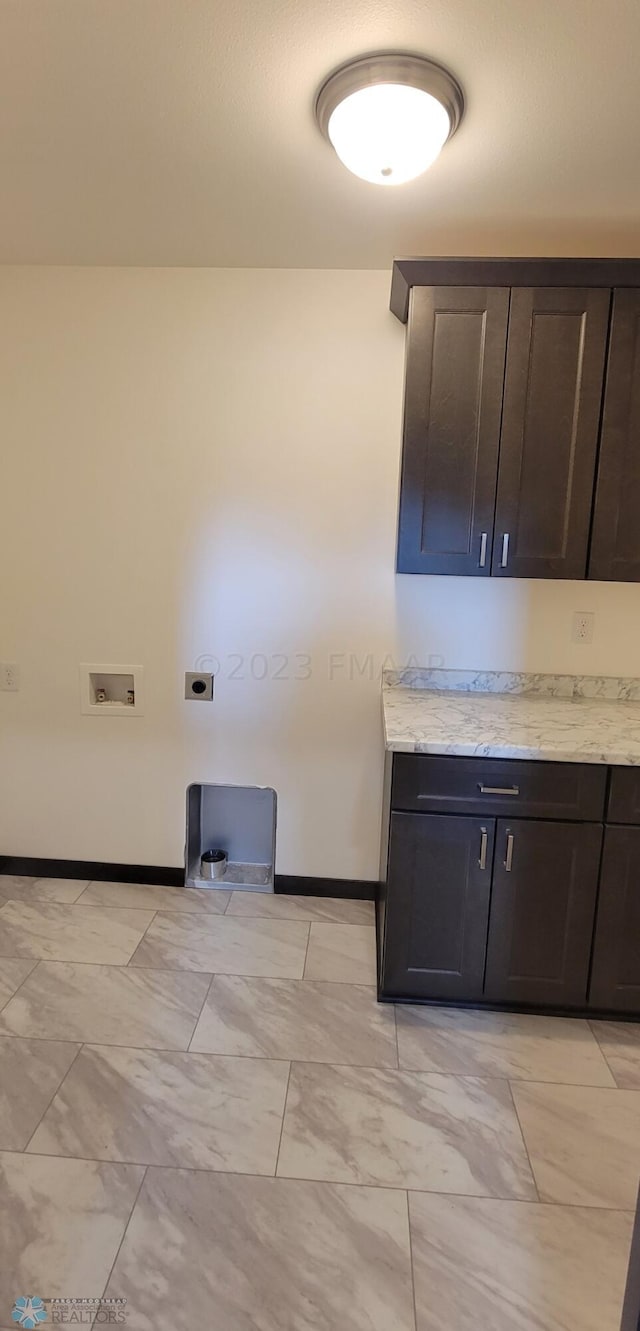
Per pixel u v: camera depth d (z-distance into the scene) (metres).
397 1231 1.48
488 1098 1.84
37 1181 1.56
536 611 2.55
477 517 2.19
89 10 1.27
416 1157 1.65
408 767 2.03
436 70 1.39
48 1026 2.04
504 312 2.08
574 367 2.09
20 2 1.25
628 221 2.02
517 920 2.10
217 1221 1.48
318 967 2.36
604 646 2.54
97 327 2.50
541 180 1.80
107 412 2.55
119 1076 1.86
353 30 1.30
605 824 2.02
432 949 2.13
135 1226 1.46
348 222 2.06
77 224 2.12
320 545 2.58
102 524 2.63
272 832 2.88
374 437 2.50
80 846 2.89
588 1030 2.11
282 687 2.70
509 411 2.13
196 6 1.25
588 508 2.16
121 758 2.80
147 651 2.71
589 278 2.04
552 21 1.27
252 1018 2.10
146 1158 1.62
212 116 1.57
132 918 2.62
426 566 2.22
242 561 2.62
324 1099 1.81
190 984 2.25
